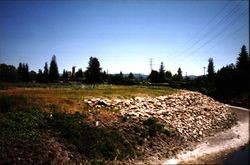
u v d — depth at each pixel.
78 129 23.95
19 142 19.95
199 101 54.91
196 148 29.44
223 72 72.69
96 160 21.36
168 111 37.59
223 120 46.34
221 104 62.69
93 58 109.44
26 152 19.20
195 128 36.22
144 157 24.44
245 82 64.19
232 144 31.89
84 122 25.91
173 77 115.12
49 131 22.66
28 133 21.36
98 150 22.58
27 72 129.12
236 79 65.62
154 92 52.22
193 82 95.50
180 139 30.81
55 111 26.77
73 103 30.59
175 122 34.75
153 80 110.44
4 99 26.02
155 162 23.92
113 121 28.67
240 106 64.25
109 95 39.34
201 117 42.38
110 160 22.28
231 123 46.44
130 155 23.92
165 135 30.00
